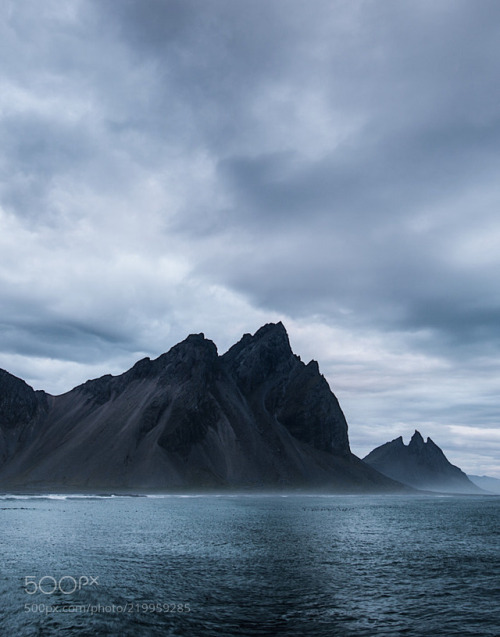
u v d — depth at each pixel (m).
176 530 73.94
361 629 26.45
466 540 69.19
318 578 39.62
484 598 33.59
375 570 43.69
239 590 35.00
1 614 28.02
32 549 51.78
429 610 30.36
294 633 25.66
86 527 75.50
